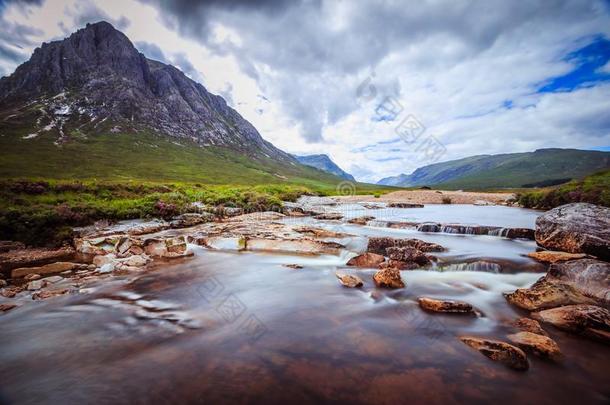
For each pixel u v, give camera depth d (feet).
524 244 60.13
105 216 72.33
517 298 32.45
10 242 55.47
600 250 44.65
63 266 44.75
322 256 52.85
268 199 121.29
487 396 18.84
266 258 51.57
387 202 170.50
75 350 23.65
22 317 29.22
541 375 20.86
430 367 21.62
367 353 23.39
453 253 51.75
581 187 113.91
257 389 19.25
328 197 203.21
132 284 38.73
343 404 18.03
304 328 27.45
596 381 20.38
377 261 46.57
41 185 81.41
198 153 588.09
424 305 31.73
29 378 20.42
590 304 29.81
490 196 213.66
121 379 20.18
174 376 20.51
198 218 84.94
